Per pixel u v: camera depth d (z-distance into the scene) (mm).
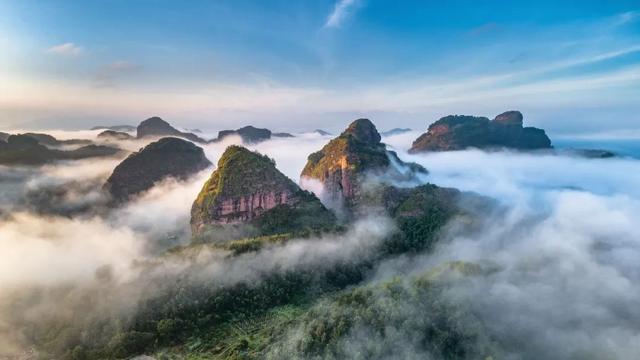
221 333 163500
